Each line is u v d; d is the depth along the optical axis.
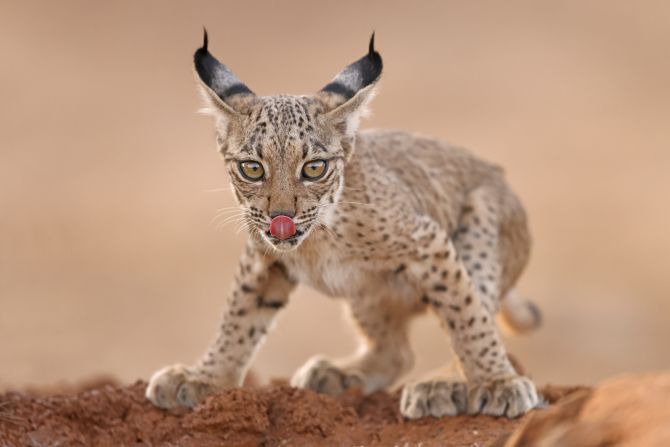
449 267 15.84
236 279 16.42
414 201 17.08
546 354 31.67
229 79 16.28
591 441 8.85
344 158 15.70
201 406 14.66
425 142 18.92
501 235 18.91
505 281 19.28
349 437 14.65
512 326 20.83
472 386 15.48
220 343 16.34
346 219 15.80
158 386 15.56
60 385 19.97
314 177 15.23
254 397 14.59
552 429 9.33
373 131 18.55
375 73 16.25
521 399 14.99
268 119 15.10
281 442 14.51
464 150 19.62
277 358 30.19
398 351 18.94
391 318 18.66
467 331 15.65
